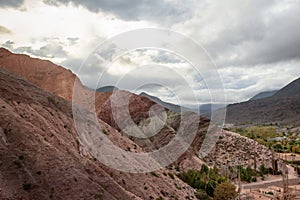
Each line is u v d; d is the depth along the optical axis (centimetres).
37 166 4734
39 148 5025
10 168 4544
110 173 5441
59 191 4559
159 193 5991
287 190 8788
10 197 4194
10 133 5044
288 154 16125
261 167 11869
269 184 10369
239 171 10131
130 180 5638
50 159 4922
